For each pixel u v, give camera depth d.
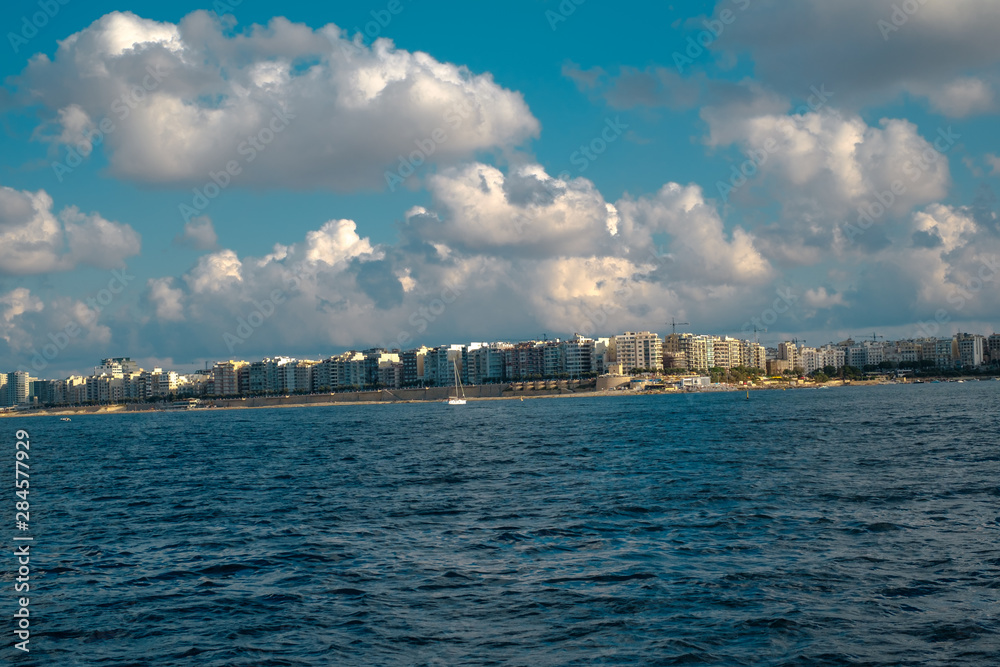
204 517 43.12
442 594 25.64
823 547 30.36
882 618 22.05
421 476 60.72
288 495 51.38
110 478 68.19
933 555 28.66
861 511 37.88
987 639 20.33
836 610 22.78
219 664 20.23
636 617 22.69
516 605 24.19
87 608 25.38
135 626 23.42
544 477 57.09
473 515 40.84
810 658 19.47
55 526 41.75
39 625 23.72
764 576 26.45
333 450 93.00
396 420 182.75
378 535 35.97
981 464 55.94
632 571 27.66
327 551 32.66
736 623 21.94
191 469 74.06
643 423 129.38
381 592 26.11
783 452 69.62
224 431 160.88
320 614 23.95
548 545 32.56
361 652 20.72
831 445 75.50
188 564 31.27
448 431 127.50
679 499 43.28
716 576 26.61
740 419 130.88
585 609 23.56
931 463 57.50
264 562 31.02
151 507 48.03
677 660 19.56
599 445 86.00
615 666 19.31
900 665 18.97
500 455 77.88
